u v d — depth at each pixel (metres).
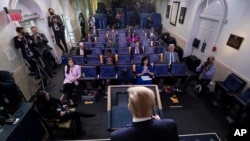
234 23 4.49
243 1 4.15
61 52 7.14
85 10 12.27
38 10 5.71
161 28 10.82
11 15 3.92
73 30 9.03
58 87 5.08
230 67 4.58
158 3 12.19
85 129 3.45
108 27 12.86
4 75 3.11
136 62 5.27
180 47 7.73
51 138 3.20
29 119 2.69
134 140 0.86
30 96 4.66
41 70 4.84
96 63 5.13
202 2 5.95
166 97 4.57
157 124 0.90
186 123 3.68
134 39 7.60
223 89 4.17
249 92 3.65
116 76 4.43
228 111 4.08
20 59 4.38
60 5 7.96
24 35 4.31
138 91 0.91
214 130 3.50
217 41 5.24
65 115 3.02
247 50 3.99
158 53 5.71
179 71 4.77
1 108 2.93
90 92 4.49
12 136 2.25
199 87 4.82
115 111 1.73
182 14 7.62
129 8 14.85
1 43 3.73
